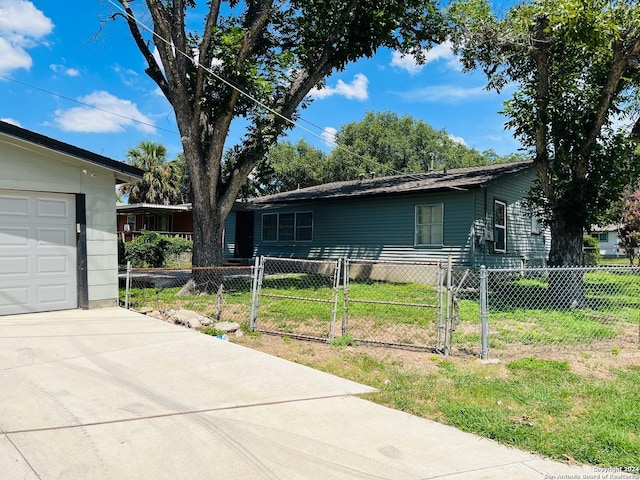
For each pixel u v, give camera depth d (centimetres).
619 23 852
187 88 1094
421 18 1330
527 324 769
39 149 753
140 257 1939
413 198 1443
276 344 617
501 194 1470
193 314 774
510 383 452
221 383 440
